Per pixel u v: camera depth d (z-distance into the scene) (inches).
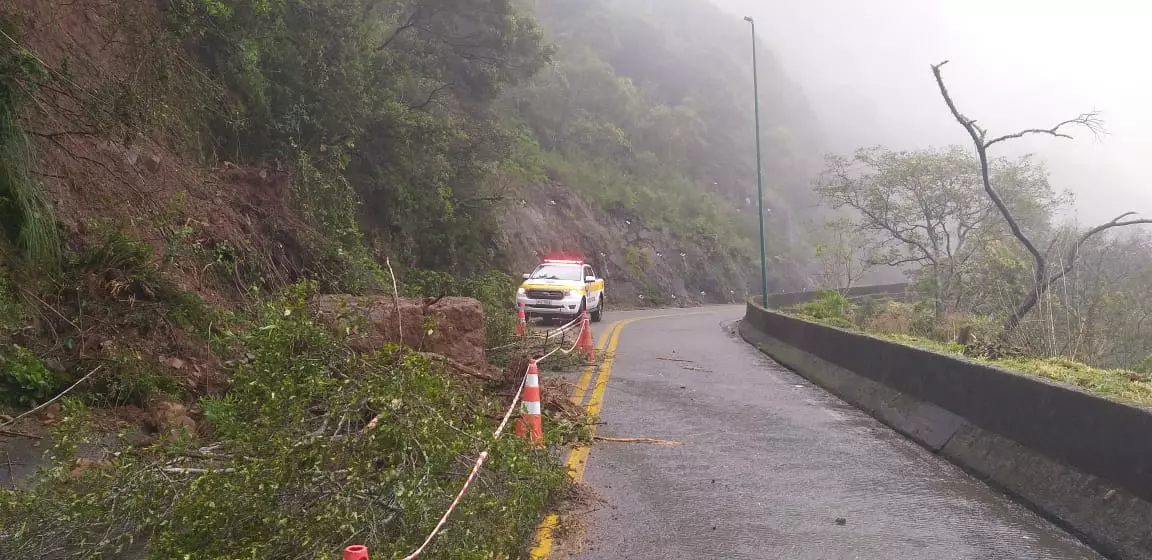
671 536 198.5
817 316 879.7
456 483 181.8
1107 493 199.5
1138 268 914.7
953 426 289.0
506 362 458.6
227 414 195.0
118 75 406.0
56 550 161.9
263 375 187.9
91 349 269.6
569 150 1818.4
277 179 502.6
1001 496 235.9
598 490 239.0
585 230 1553.9
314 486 162.2
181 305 307.4
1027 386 246.7
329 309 281.9
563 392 381.7
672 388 434.0
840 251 1268.5
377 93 739.4
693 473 259.0
